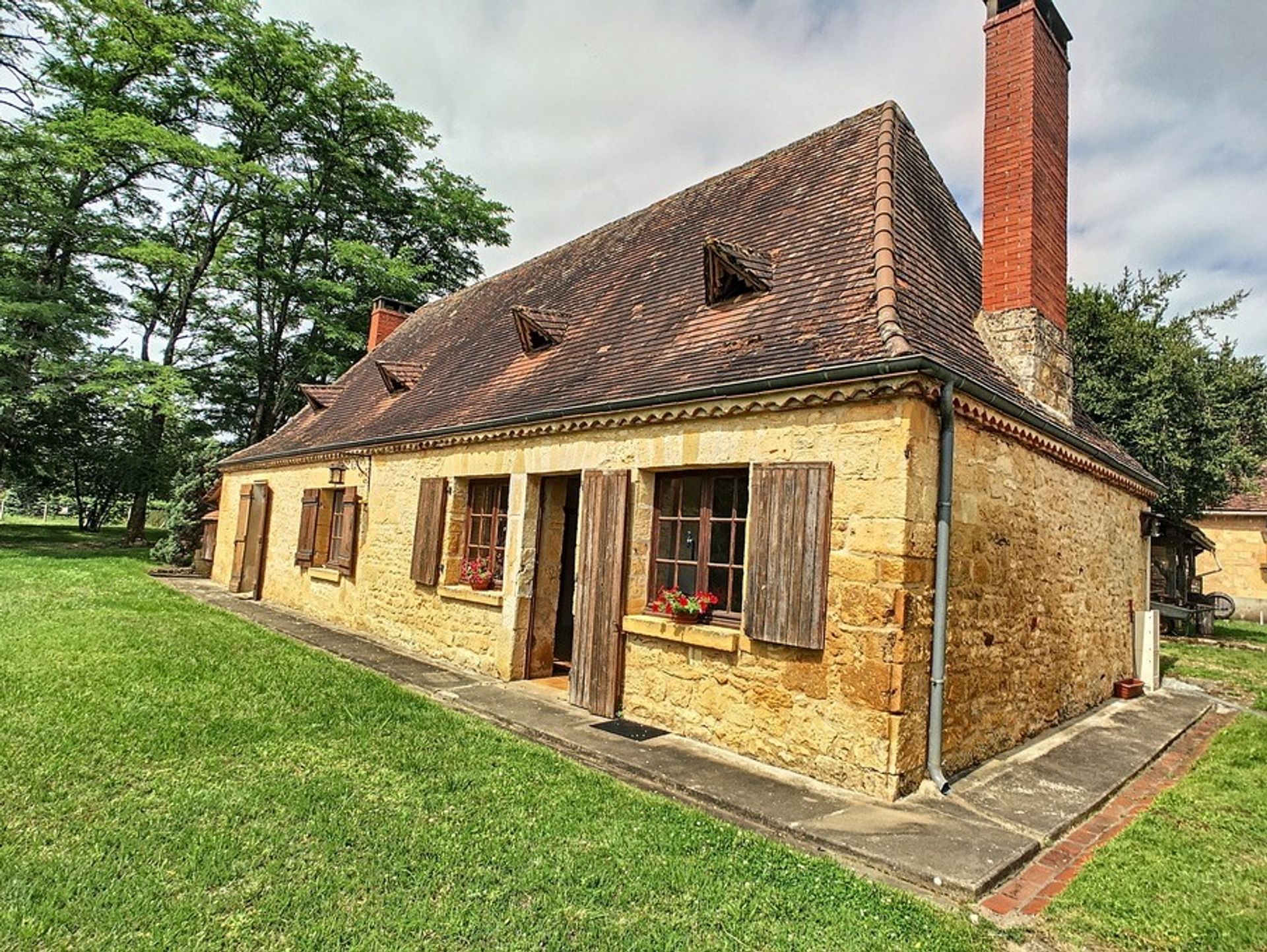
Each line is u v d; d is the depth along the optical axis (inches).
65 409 897.5
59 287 863.1
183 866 126.9
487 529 347.9
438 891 123.6
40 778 162.1
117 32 784.9
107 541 949.8
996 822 167.0
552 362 339.0
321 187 944.9
